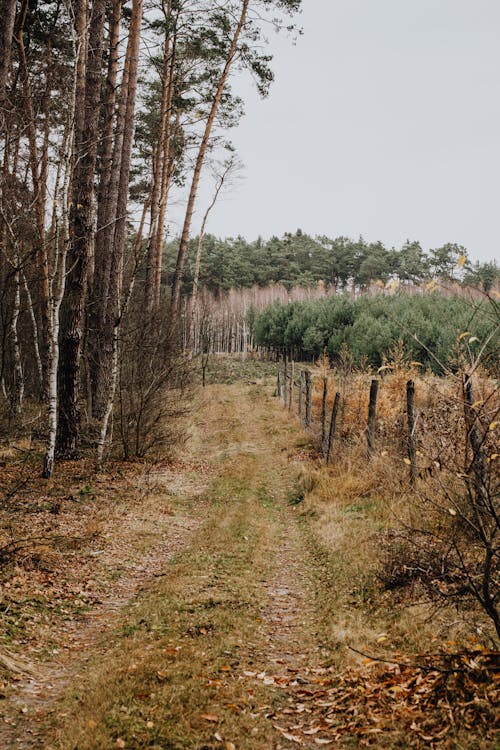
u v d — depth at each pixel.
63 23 17.30
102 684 5.19
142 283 26.06
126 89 19.95
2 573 7.57
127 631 6.55
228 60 24.56
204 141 26.84
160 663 5.59
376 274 86.06
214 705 4.84
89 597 7.68
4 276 17.97
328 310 49.72
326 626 6.75
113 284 17.53
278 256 94.50
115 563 9.04
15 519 10.10
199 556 9.48
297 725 4.65
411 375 18.83
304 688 5.29
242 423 26.20
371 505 11.34
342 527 10.45
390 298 44.34
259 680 5.41
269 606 7.60
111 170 19.53
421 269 72.69
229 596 7.71
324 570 8.87
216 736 4.38
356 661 5.60
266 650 6.20
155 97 27.61
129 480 14.29
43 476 12.82
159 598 7.56
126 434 16.59
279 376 33.78
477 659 4.67
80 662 5.88
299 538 10.92
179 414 19.38
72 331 14.74
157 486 14.21
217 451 20.36
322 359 29.72
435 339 30.20
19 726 4.57
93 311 18.70
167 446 18.34
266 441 22.17
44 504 11.20
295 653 6.16
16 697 5.00
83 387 22.69
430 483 6.75
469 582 4.87
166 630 6.51
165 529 11.18
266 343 61.12
